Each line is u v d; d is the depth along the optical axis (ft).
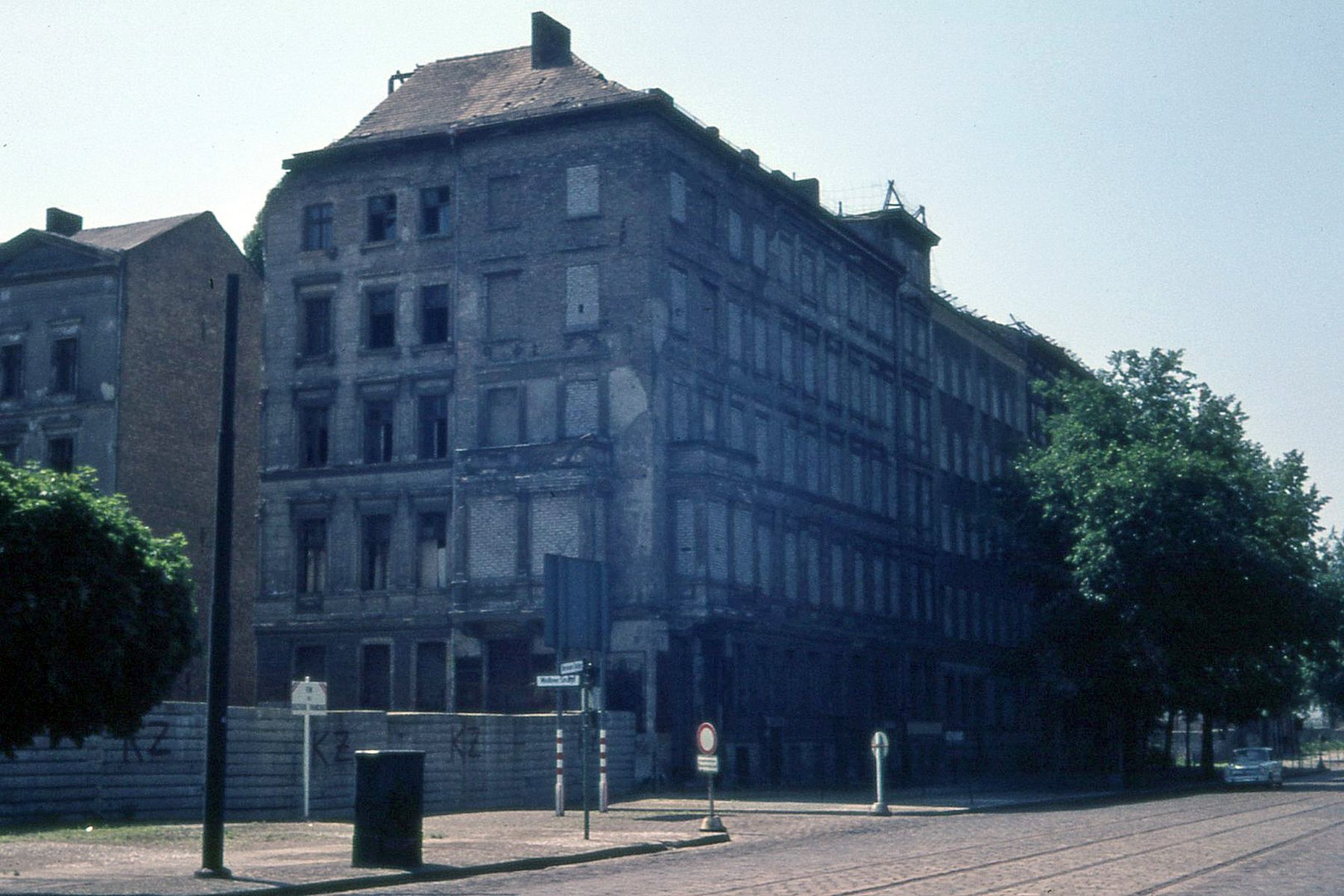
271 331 197.47
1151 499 209.05
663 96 181.06
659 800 153.28
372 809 73.97
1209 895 60.85
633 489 176.96
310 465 194.49
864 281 235.81
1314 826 110.22
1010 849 90.53
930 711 246.88
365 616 187.83
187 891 62.95
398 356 190.49
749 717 189.57
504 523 178.60
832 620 212.84
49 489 67.82
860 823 120.67
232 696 212.84
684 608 176.35
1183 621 210.38
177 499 204.33
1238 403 230.89
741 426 196.75
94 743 100.89
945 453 263.08
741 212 200.34
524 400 183.01
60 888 63.98
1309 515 222.48
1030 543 242.78
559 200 184.34
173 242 206.80
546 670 177.68
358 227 194.70
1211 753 244.01
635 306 179.32
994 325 292.20
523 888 67.15
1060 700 226.99
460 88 197.88
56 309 201.16
